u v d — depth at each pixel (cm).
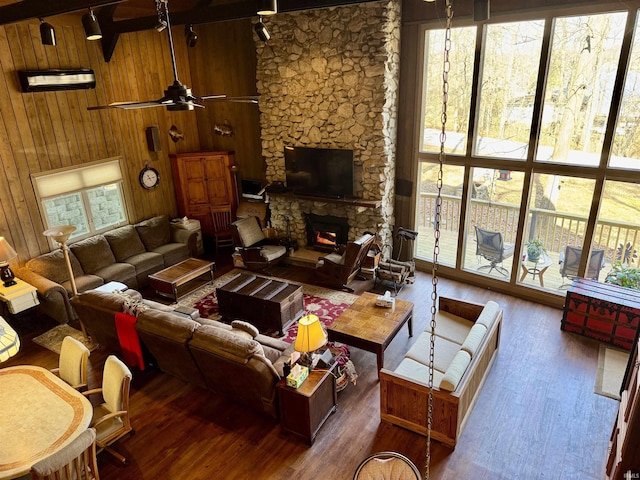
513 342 560
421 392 403
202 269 707
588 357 528
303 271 776
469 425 434
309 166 745
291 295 590
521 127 609
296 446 419
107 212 766
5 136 619
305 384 407
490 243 668
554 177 605
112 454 405
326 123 716
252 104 814
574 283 578
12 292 584
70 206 713
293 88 728
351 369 482
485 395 472
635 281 567
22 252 657
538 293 649
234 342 411
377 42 629
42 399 376
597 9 516
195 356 434
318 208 776
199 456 410
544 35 556
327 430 435
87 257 697
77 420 353
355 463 398
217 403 479
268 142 791
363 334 490
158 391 499
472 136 646
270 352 462
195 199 870
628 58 515
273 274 768
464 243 704
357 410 459
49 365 549
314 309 648
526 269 666
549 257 644
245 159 865
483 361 462
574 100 563
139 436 435
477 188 671
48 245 686
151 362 518
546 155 603
